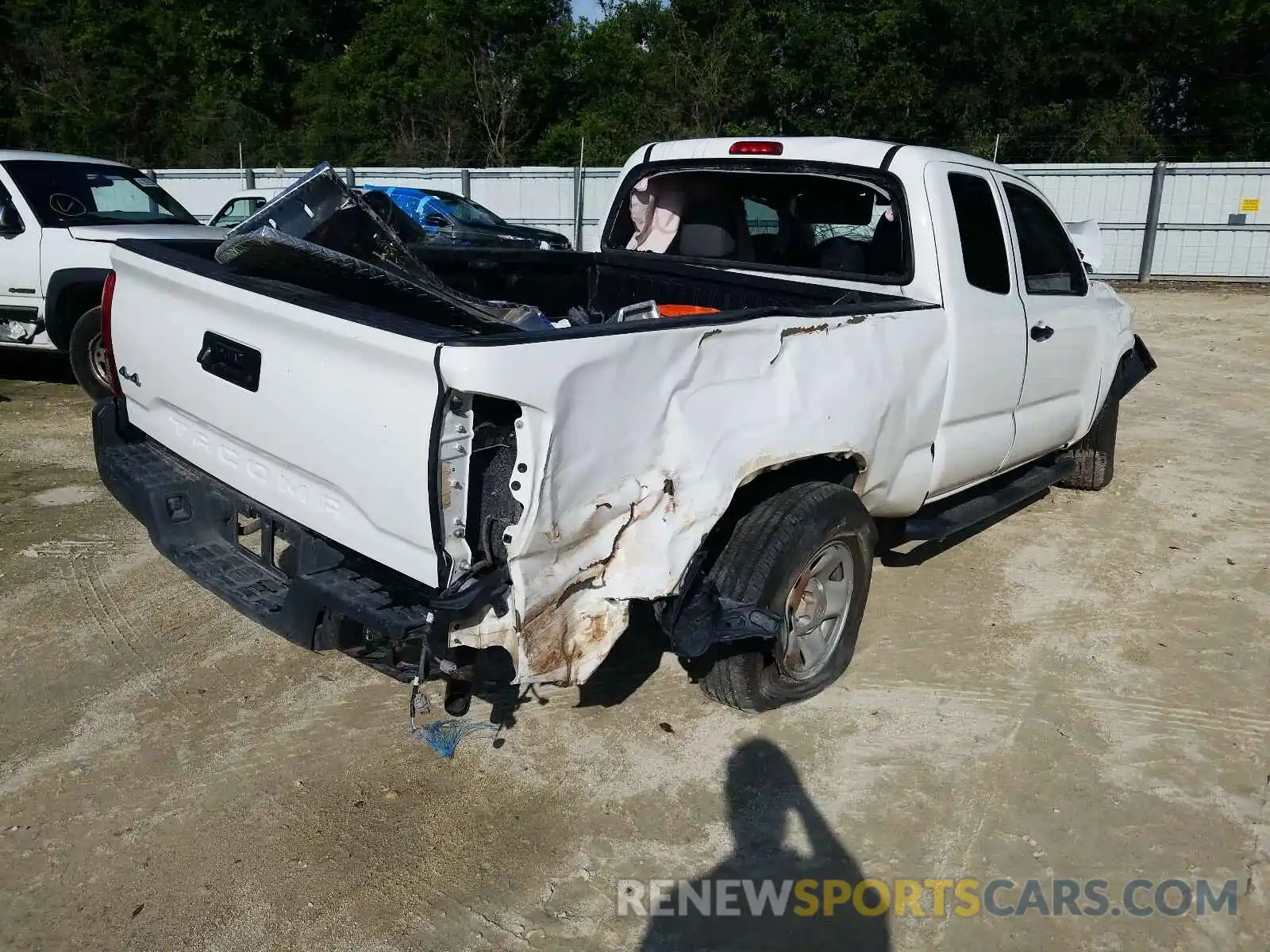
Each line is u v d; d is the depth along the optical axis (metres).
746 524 3.55
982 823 3.33
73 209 8.48
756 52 28.56
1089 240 6.51
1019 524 6.09
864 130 28.73
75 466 6.75
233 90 36.00
